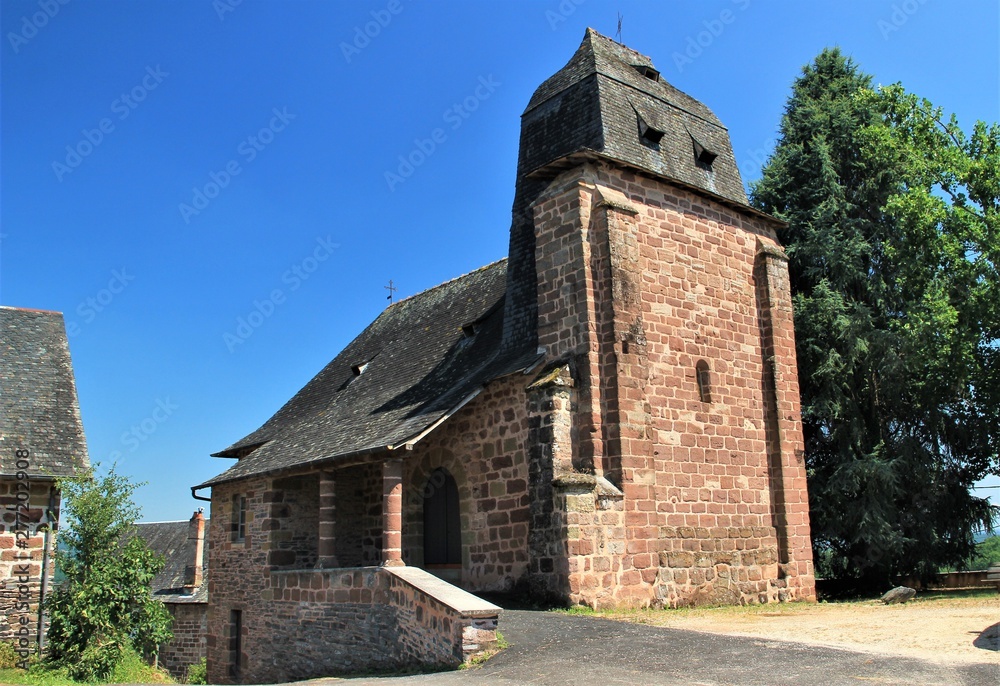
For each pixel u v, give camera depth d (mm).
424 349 22625
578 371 16234
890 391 22781
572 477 15164
